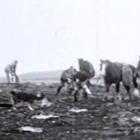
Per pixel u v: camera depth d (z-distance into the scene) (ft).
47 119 43.88
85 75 63.77
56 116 45.39
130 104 54.39
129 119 40.81
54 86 91.56
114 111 47.96
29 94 58.34
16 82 102.58
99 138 32.40
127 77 61.41
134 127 36.88
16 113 48.80
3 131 36.68
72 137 33.42
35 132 36.35
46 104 56.39
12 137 33.78
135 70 62.59
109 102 58.13
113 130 36.09
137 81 65.00
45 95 66.13
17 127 38.83
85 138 32.65
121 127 37.40
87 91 64.80
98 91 74.64
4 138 33.35
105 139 31.81
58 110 51.03
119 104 54.29
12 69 102.17
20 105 54.90
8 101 54.90
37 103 57.36
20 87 83.35
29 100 57.77
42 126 39.68
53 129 37.78
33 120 43.57
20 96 58.13
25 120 43.60
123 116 43.19
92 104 56.34
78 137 33.30
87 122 41.24
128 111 47.65
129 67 61.87
